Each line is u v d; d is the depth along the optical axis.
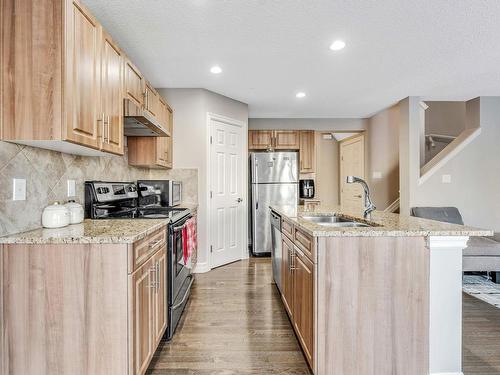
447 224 1.93
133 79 2.52
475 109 4.35
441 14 2.18
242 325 2.48
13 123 1.48
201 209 3.97
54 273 1.47
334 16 2.21
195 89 3.94
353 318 1.67
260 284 3.48
